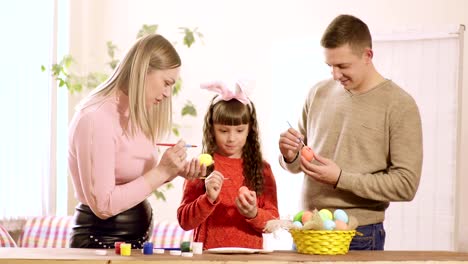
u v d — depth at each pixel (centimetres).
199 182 284
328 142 284
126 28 514
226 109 282
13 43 446
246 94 286
